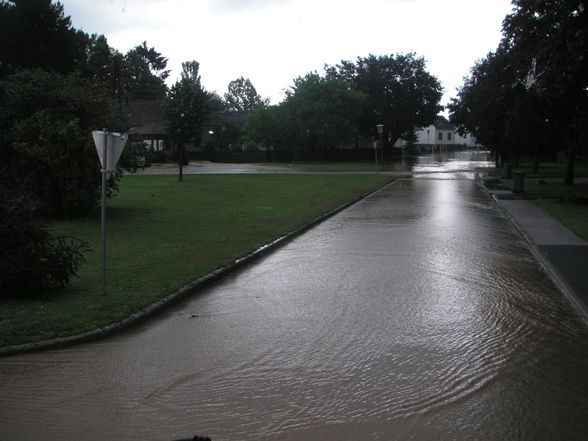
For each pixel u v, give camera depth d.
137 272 9.20
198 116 30.70
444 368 5.46
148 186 27.59
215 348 6.03
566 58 20.95
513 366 5.54
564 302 7.96
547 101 23.41
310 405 4.64
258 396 4.81
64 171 14.80
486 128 42.22
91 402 4.70
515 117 26.56
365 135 80.56
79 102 15.48
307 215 17.33
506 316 7.26
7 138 15.22
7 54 45.81
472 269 10.14
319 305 7.72
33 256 7.44
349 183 32.19
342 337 6.37
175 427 4.27
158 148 65.12
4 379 5.16
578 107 24.59
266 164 60.81
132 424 4.31
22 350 5.80
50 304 7.24
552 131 30.50
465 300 8.01
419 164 63.56
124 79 89.50
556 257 10.80
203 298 8.13
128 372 5.34
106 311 6.99
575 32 20.94
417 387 5.00
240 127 73.62
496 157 54.75
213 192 24.80
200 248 11.47
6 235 7.31
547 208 19.91
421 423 4.33
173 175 37.69
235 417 4.43
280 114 66.62
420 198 24.88
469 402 4.71
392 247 12.37
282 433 4.17
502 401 4.73
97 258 10.34
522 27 23.88
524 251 12.09
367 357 5.74
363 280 9.21
